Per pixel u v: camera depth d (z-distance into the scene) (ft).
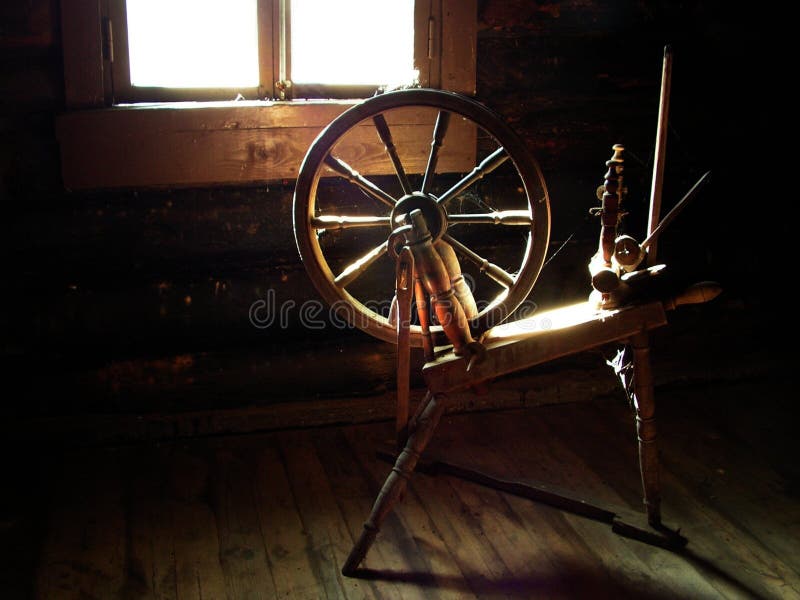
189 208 10.39
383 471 10.02
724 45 11.32
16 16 9.43
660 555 8.51
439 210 8.45
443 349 8.74
